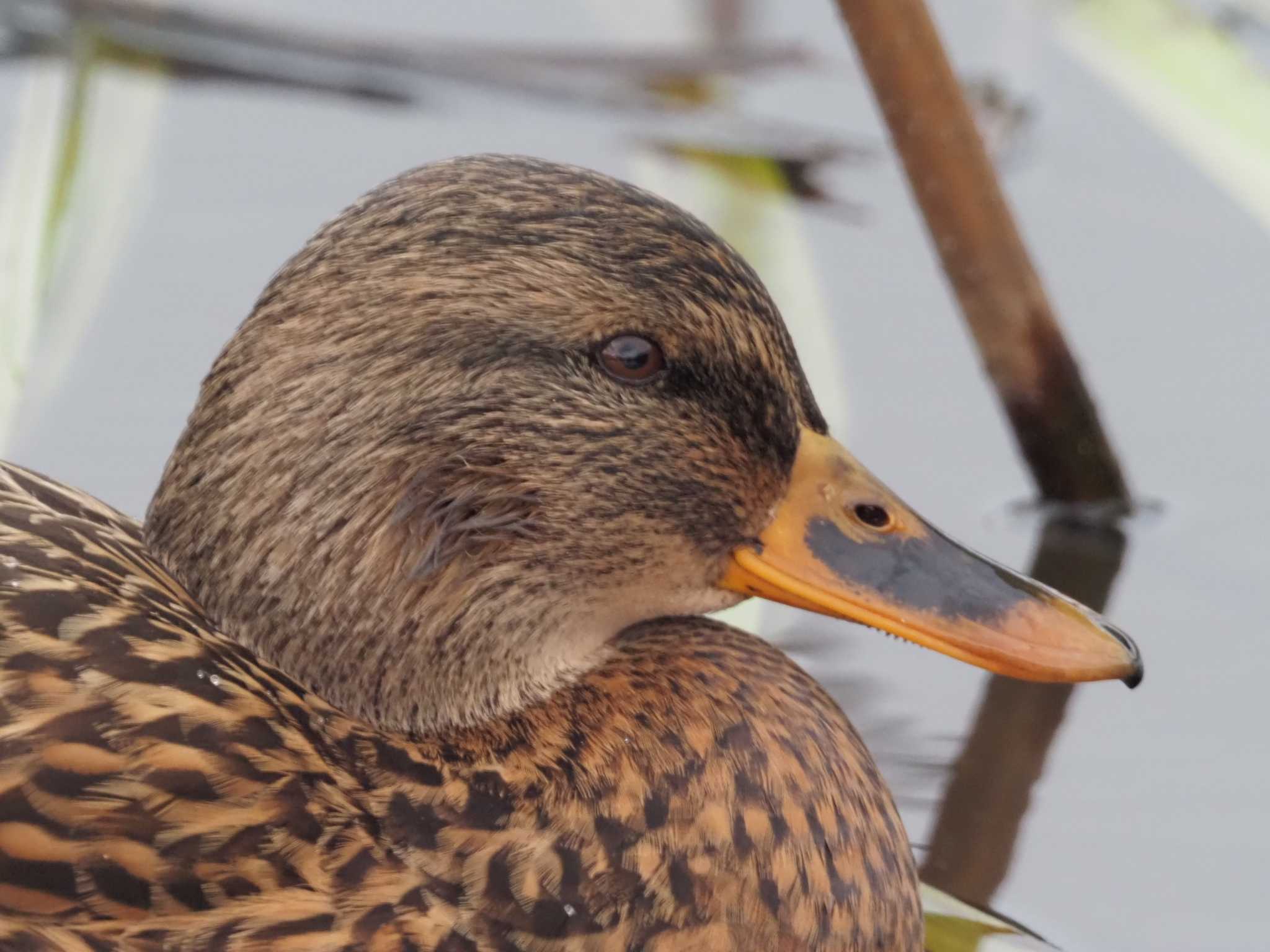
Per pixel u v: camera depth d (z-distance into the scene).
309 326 5.36
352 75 10.02
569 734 5.55
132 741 5.09
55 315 8.33
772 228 9.09
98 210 8.88
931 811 6.61
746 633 6.00
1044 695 7.18
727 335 5.52
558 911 5.28
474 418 5.44
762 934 5.48
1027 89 10.25
